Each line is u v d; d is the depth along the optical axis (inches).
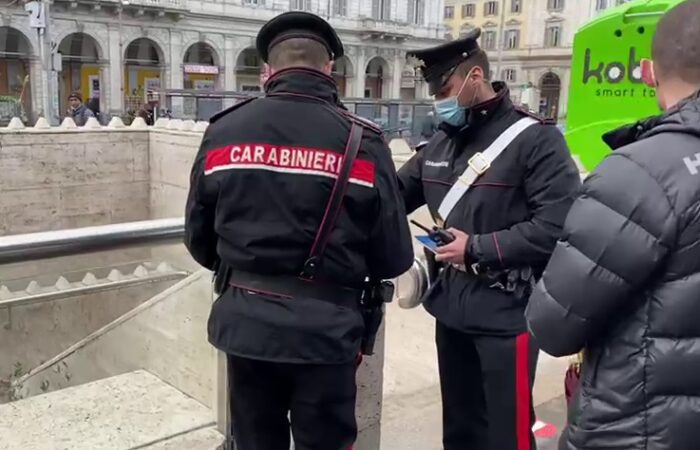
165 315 125.2
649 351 60.0
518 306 98.1
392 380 165.9
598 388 63.2
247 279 76.9
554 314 63.0
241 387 80.8
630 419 60.9
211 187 76.8
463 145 100.3
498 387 99.3
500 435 100.3
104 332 167.8
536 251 92.6
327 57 77.9
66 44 1450.5
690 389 59.3
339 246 75.0
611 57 232.8
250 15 1653.5
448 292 102.4
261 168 73.7
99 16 1429.6
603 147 239.6
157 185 604.1
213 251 84.5
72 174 563.2
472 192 97.4
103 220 589.3
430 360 179.3
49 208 553.6
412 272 105.0
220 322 77.9
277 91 76.1
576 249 61.7
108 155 582.2
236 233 75.1
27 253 87.1
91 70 1470.2
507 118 97.1
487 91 97.3
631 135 66.9
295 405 80.0
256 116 75.2
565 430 69.4
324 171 73.6
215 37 1616.6
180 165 571.5
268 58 79.0
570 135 250.5
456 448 109.3
